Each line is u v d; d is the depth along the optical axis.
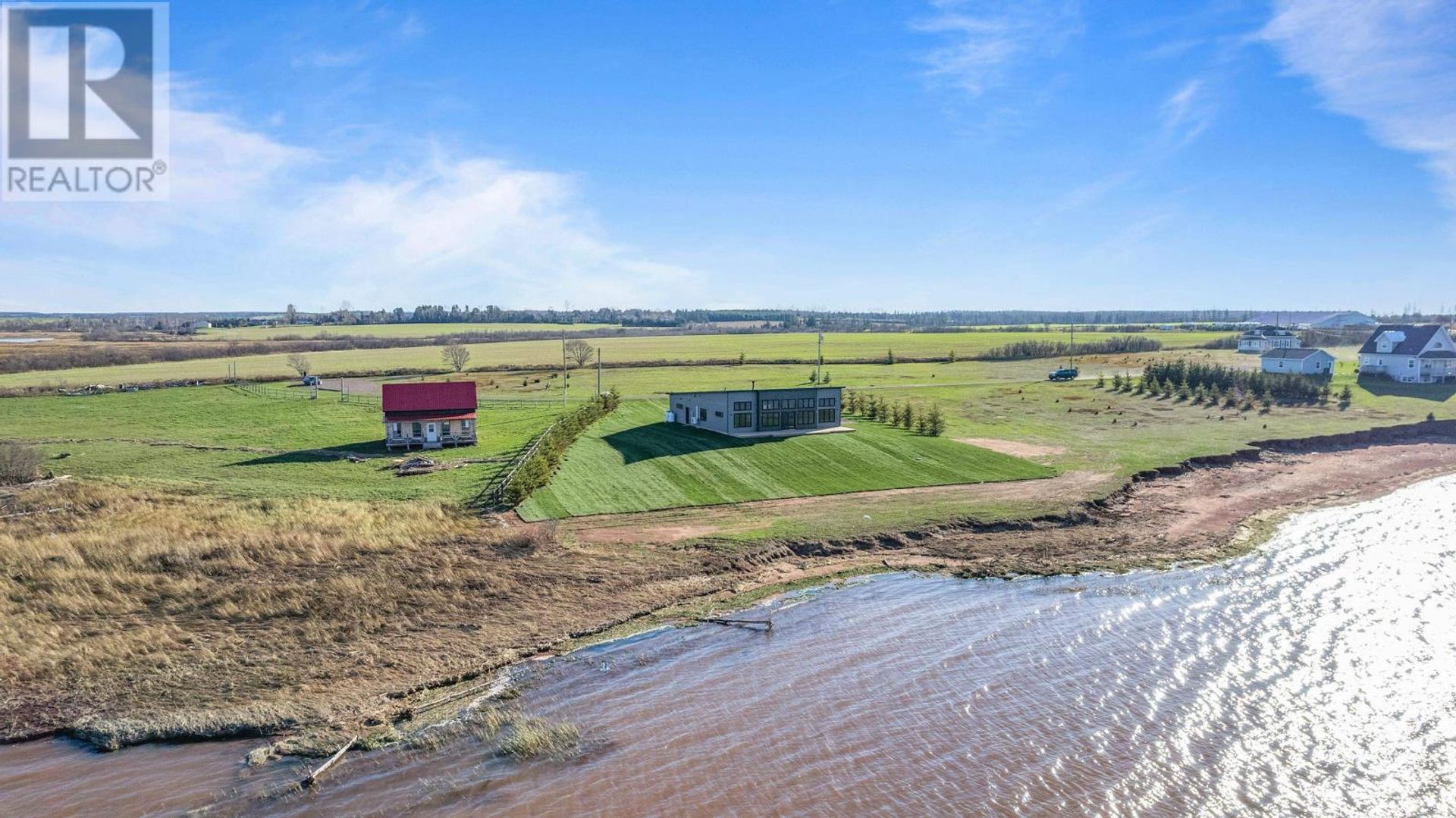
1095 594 40.84
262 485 56.91
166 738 26.91
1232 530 51.62
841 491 57.41
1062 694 30.59
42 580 37.78
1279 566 45.06
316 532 44.84
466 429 71.56
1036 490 58.31
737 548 45.62
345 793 24.23
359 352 185.12
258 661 31.86
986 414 92.12
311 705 28.81
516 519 49.69
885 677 31.88
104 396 104.12
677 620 37.19
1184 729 28.23
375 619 35.66
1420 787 25.02
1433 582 42.38
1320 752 26.84
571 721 28.38
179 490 55.19
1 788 24.27
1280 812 23.83
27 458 59.66
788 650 34.22
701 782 24.97
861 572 43.78
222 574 39.47
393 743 26.86
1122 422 87.50
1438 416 91.25
